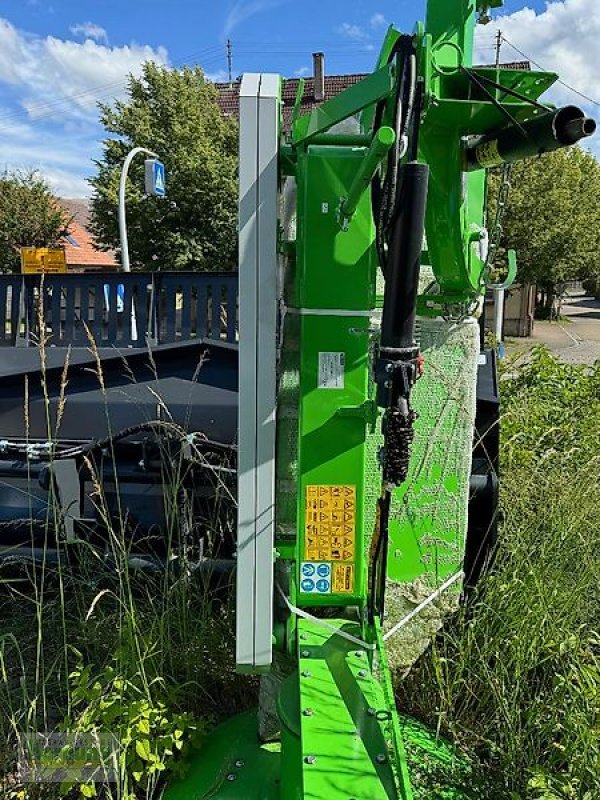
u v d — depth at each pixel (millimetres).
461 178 1953
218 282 3453
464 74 1700
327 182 1818
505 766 2133
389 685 1813
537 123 1591
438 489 2455
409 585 2502
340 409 1911
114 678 2207
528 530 2922
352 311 1875
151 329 3562
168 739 2090
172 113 23734
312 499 1957
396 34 2209
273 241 1704
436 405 2414
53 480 2721
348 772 1603
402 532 2463
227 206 22516
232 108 28359
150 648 2369
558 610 2555
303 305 1872
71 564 2936
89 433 3219
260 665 1848
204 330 3498
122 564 2633
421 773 2143
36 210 28188
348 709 1771
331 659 1932
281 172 1950
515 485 3281
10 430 3293
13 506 3145
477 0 2398
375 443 2357
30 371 3227
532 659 2322
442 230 2033
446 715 2346
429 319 2402
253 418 1760
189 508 2785
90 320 3670
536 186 21344
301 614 1988
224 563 2811
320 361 1894
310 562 1990
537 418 4574
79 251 33375
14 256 27641
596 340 22297
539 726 2178
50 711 2545
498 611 2516
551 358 5711
